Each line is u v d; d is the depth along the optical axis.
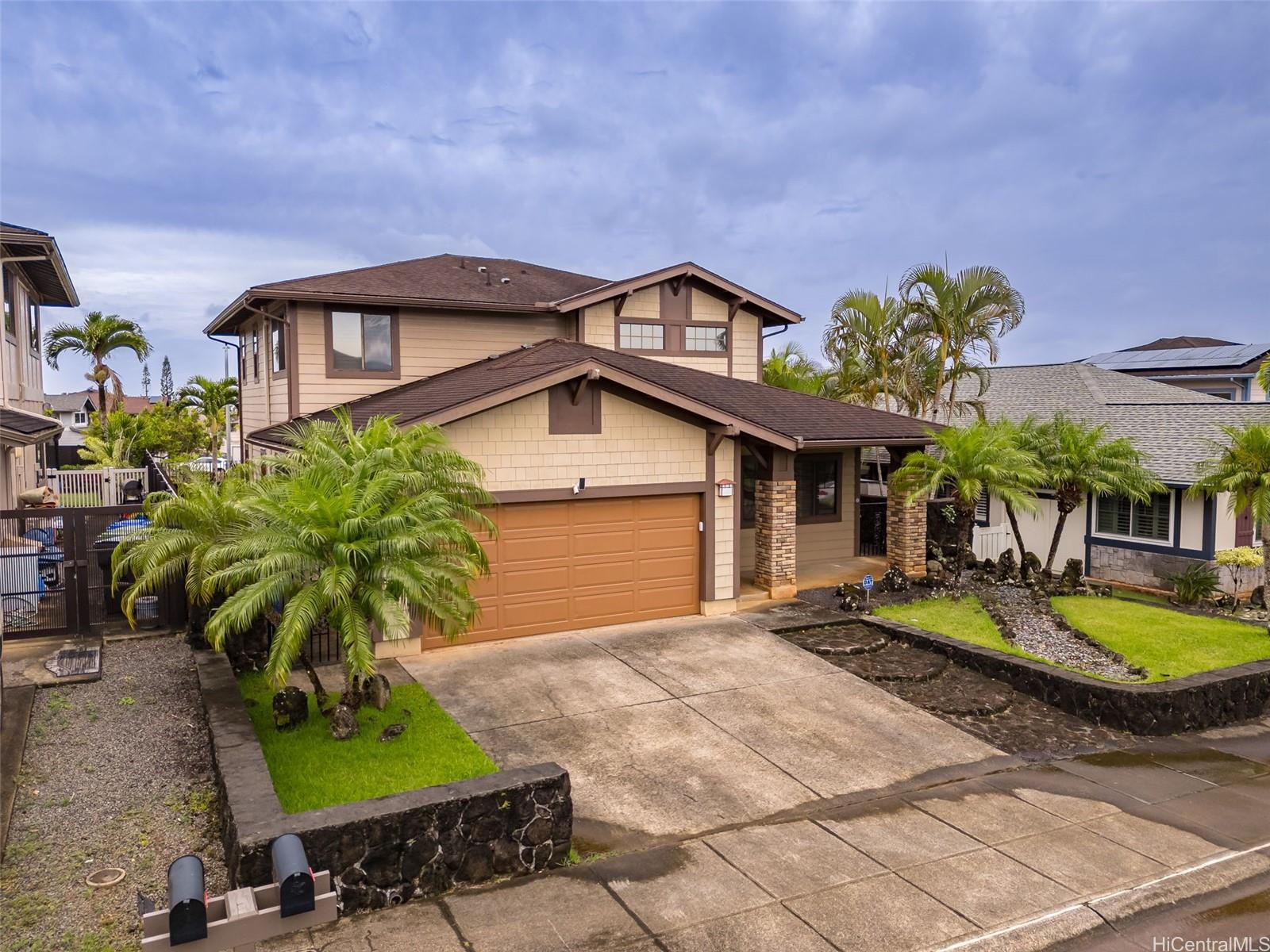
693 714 10.74
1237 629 14.49
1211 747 10.72
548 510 13.80
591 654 12.83
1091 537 20.48
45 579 13.77
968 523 16.66
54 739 9.14
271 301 18.00
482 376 15.62
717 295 21.27
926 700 11.57
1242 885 7.42
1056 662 12.80
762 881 7.26
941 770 9.56
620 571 14.44
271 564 7.90
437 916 6.73
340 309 17.88
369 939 6.40
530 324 19.98
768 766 9.48
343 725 8.91
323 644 12.27
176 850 7.26
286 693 9.27
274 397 19.27
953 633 14.03
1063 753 10.27
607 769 9.25
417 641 12.75
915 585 17.08
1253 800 9.13
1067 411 24.75
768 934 6.50
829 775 9.31
